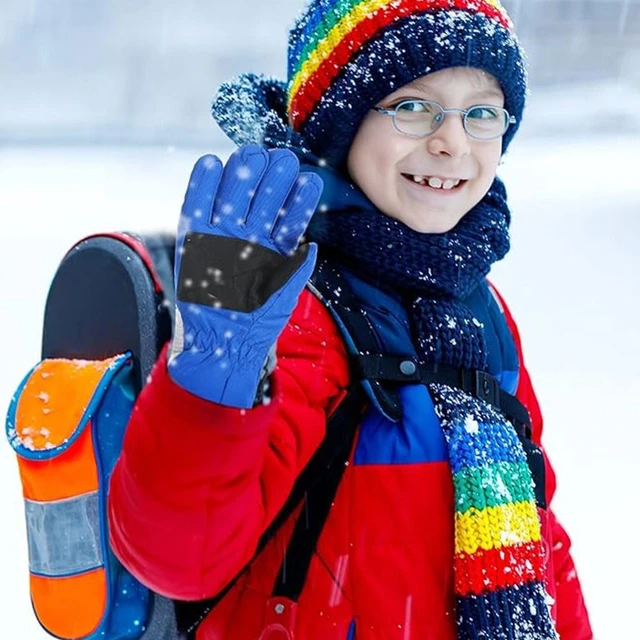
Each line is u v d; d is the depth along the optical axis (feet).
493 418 6.29
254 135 6.95
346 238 6.45
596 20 56.08
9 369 17.83
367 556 5.89
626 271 25.96
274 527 5.94
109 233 6.72
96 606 6.13
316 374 5.88
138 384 6.32
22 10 55.83
